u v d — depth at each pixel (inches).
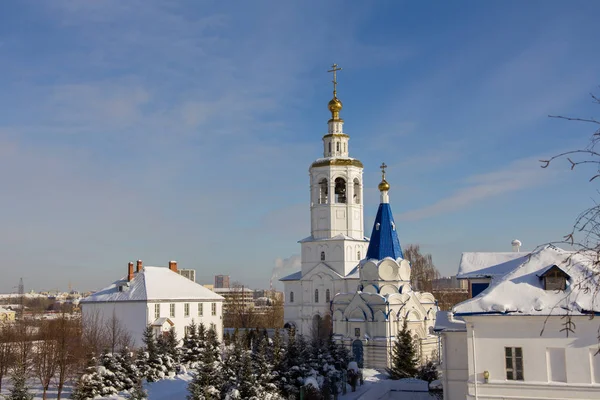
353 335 3070.9
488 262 1905.8
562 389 1267.2
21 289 6786.4
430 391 2007.9
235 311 6072.8
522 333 1309.1
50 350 2198.6
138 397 1905.8
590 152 599.8
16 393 1819.6
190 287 3683.6
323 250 3917.3
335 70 4042.8
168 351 2586.1
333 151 3981.3
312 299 3907.5
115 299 3420.3
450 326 1576.0
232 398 1788.9
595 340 1261.1
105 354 2214.6
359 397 2156.7
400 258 3216.0
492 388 1309.1
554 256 1391.5
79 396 2033.7
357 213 3951.8
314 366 2228.1
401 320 3026.6
